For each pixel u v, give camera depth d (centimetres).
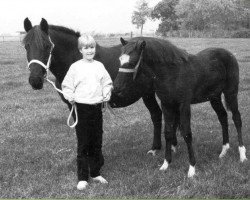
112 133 782
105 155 635
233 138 711
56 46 534
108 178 526
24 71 1720
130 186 486
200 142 697
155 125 653
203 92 573
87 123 481
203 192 462
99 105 483
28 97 1180
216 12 6069
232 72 613
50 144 707
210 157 618
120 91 482
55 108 1030
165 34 6166
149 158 616
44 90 1291
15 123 873
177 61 521
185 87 526
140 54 489
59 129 816
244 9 6031
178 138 727
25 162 604
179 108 538
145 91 609
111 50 606
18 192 473
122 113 971
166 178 511
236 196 452
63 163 591
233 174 515
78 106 477
